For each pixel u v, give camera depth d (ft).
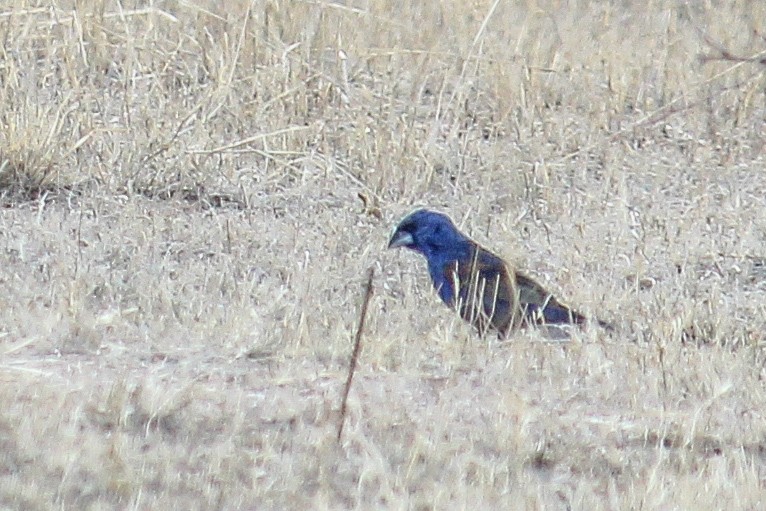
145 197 125.29
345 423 80.89
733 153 141.79
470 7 163.02
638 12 172.96
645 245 118.73
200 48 142.41
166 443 77.20
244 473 74.02
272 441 78.07
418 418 82.28
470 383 89.25
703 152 140.77
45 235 113.60
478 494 72.54
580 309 104.22
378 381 88.74
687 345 97.30
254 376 88.33
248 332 95.09
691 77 152.46
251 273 108.68
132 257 110.32
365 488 73.41
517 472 76.07
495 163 132.77
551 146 139.64
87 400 81.97
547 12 165.48
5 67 131.85
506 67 147.13
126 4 149.38
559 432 82.23
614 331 99.50
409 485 73.41
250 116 136.77
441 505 71.05
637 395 87.56
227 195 126.31
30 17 136.56
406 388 87.92
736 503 72.69
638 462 78.74
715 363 92.43
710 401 84.43
